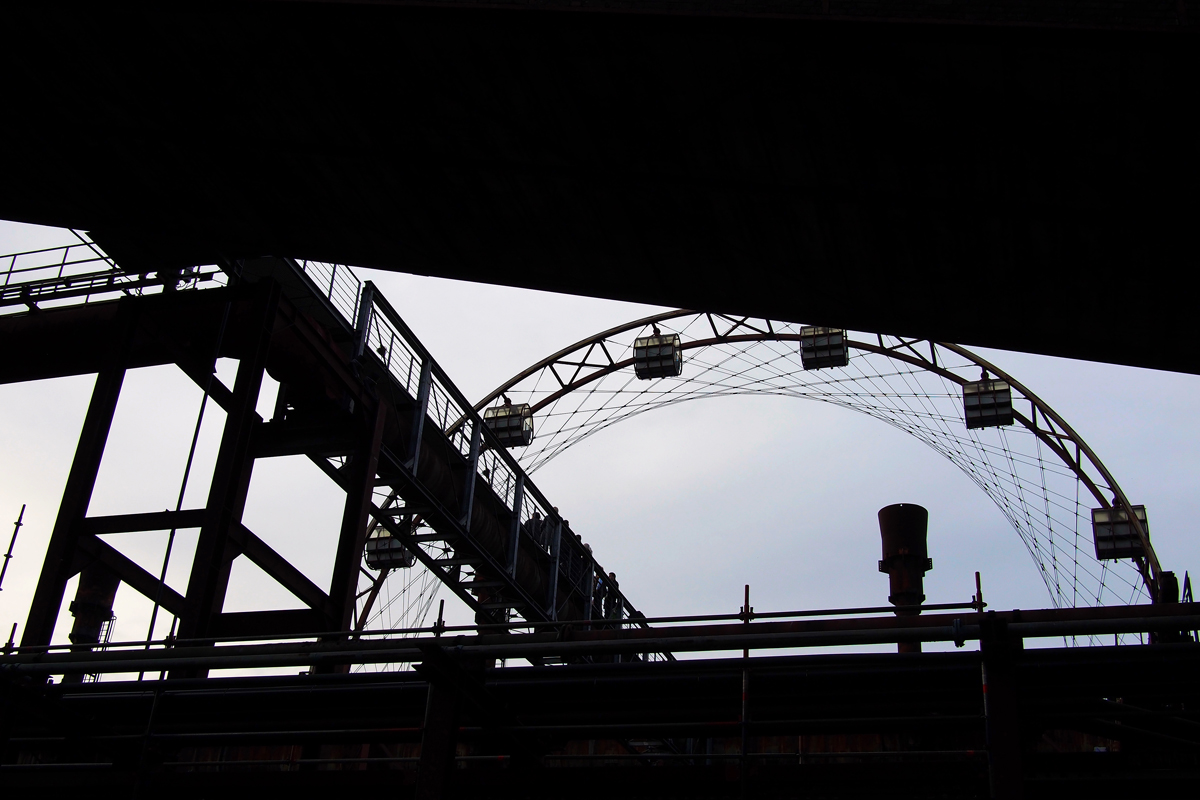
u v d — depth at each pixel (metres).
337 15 15.24
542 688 12.12
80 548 19.59
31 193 20.06
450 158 17.39
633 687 12.02
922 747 15.59
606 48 15.00
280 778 11.98
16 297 23.52
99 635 23.64
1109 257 16.48
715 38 14.50
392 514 29.55
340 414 24.47
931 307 18.47
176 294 22.23
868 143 15.59
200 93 17.11
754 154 16.17
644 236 18.08
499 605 34.34
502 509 32.88
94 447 20.38
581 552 38.53
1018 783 9.20
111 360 21.33
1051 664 10.88
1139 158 14.89
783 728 11.12
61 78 17.20
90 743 12.44
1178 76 13.64
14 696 12.21
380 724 12.72
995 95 14.51
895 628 10.03
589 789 11.15
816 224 17.11
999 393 40.84
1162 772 10.54
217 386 22.08
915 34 13.90
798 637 10.31
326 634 12.11
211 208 19.73
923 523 35.09
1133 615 10.59
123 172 19.12
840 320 19.22
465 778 11.39
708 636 10.57
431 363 28.33
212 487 20.11
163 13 15.67
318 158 17.97
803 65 14.64
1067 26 13.41
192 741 11.99
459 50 15.49
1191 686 10.69
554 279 19.72
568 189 17.52
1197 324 17.41
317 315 24.38
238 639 20.27
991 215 16.27
